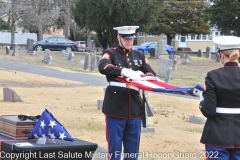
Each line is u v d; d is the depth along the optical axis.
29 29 67.06
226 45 6.35
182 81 28.28
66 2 61.97
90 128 12.11
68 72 29.91
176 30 65.00
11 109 14.37
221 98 6.32
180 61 44.78
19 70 29.17
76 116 13.84
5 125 7.05
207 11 51.28
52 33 78.12
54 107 15.52
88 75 28.69
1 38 66.06
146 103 7.50
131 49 7.55
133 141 7.36
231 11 49.22
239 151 6.33
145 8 47.00
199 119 14.04
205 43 78.88
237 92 6.27
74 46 54.38
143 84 6.83
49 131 6.67
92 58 31.58
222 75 6.34
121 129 7.27
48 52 35.88
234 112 6.31
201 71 37.72
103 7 46.25
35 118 7.09
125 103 7.21
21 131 6.82
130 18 46.94
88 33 68.12
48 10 61.41
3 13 69.56
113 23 47.84
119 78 7.22
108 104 7.28
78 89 21.22
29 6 59.19
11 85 21.83
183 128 13.12
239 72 6.38
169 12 63.81
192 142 11.16
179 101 18.69
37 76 25.72
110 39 48.69
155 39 78.06
